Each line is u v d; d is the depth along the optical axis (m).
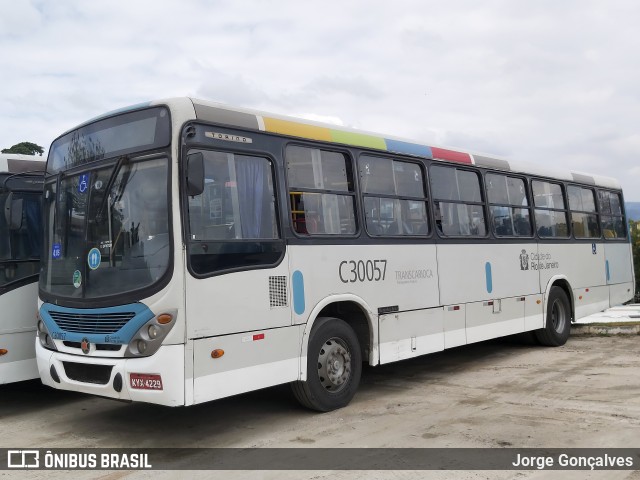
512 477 4.95
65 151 6.89
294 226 6.77
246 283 6.14
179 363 5.50
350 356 7.36
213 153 6.09
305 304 6.74
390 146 8.23
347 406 7.32
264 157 6.59
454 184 9.28
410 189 8.48
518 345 11.70
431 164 8.88
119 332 5.73
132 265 5.82
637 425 6.28
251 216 6.34
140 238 5.84
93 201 6.30
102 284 6.01
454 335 8.87
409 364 10.07
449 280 8.85
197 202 5.84
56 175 6.93
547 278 11.15
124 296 5.75
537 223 11.09
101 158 6.37
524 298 10.48
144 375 5.55
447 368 9.65
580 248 12.27
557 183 11.90
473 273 9.34
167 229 5.67
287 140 6.86
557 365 9.59
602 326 12.66
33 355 7.55
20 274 7.51
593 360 9.91
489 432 6.13
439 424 6.45
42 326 6.72
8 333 7.32
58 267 6.58
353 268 7.37
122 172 6.11
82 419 7.15
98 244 6.14
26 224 7.70
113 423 6.91
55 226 6.76
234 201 6.20
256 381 6.16
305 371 6.71
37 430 6.73
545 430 6.17
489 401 7.41
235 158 6.30
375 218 7.83
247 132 6.45
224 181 6.15
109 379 5.80
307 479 5.01
